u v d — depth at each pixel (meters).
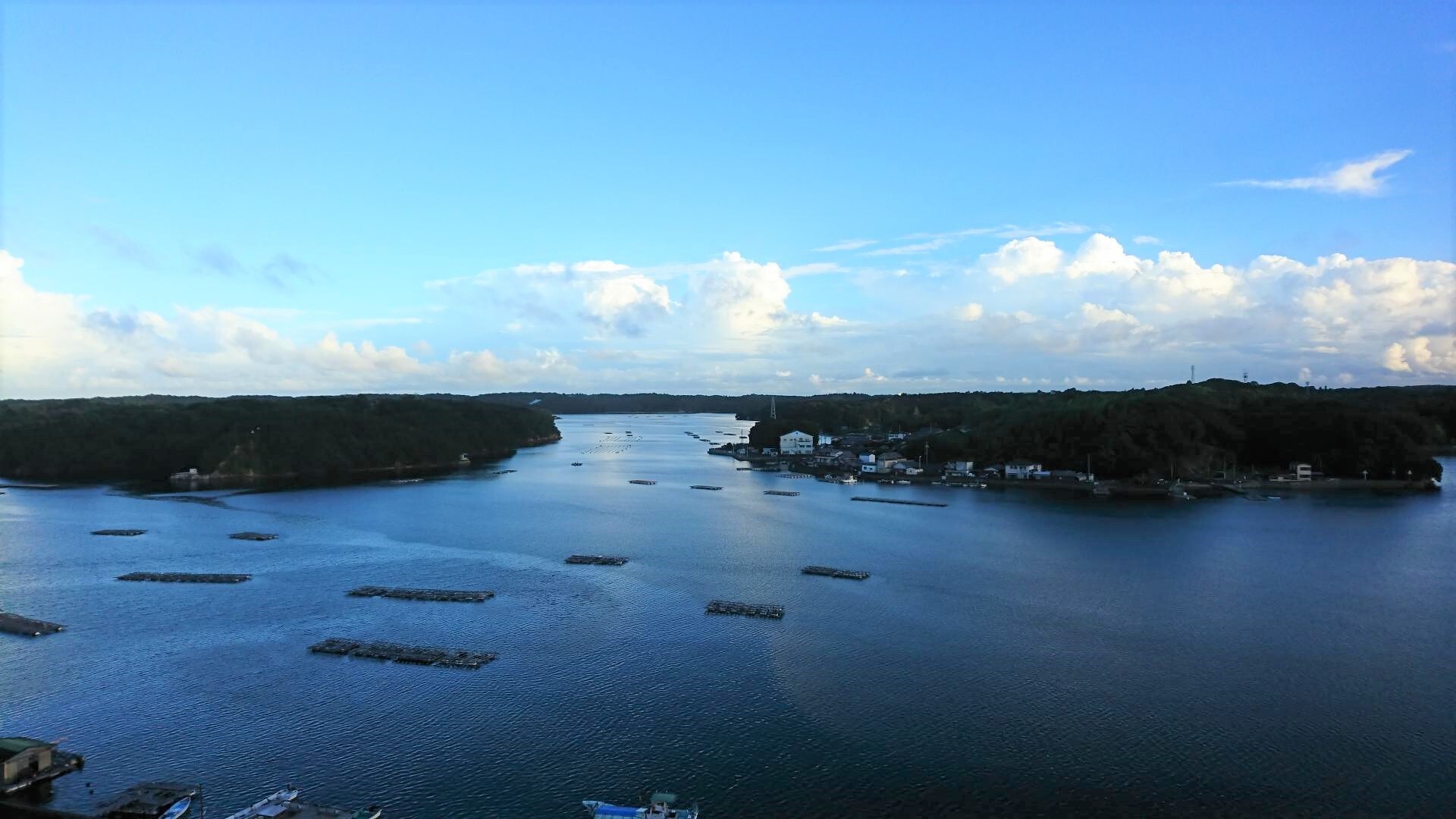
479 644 104.88
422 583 135.88
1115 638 106.19
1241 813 66.00
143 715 84.31
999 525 192.38
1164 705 85.44
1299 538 171.88
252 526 194.00
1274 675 93.50
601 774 72.31
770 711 84.50
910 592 128.88
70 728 81.56
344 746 77.62
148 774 72.88
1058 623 112.56
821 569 142.25
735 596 126.94
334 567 147.75
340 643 103.94
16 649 103.31
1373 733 79.19
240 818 64.81
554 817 66.06
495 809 67.19
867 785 70.31
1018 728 80.44
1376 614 115.94
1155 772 72.12
